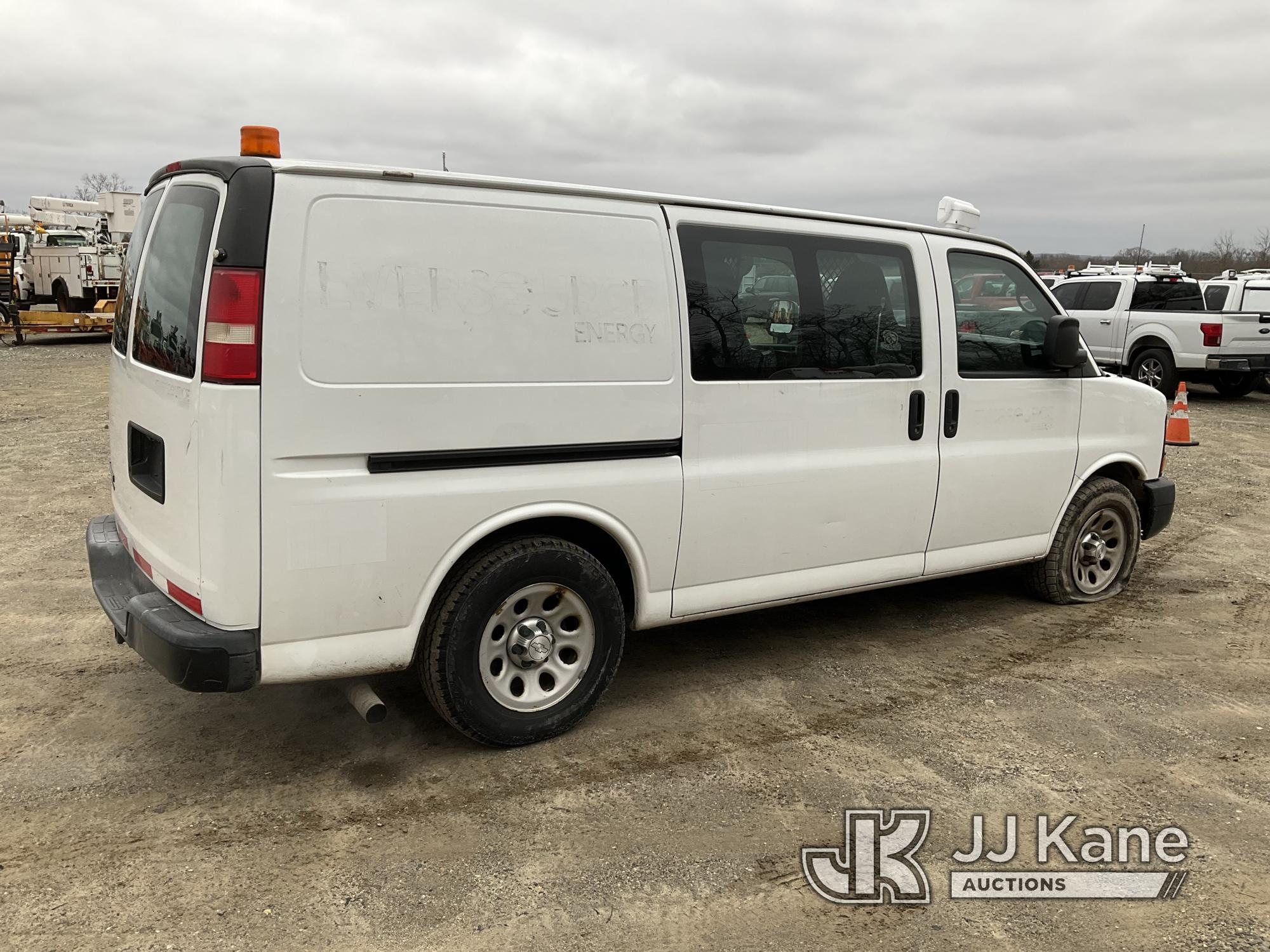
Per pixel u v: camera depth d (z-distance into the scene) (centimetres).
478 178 322
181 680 292
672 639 480
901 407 435
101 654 441
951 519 462
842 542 427
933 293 443
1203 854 301
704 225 376
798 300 402
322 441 297
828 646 473
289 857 289
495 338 325
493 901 270
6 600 512
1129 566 562
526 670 354
